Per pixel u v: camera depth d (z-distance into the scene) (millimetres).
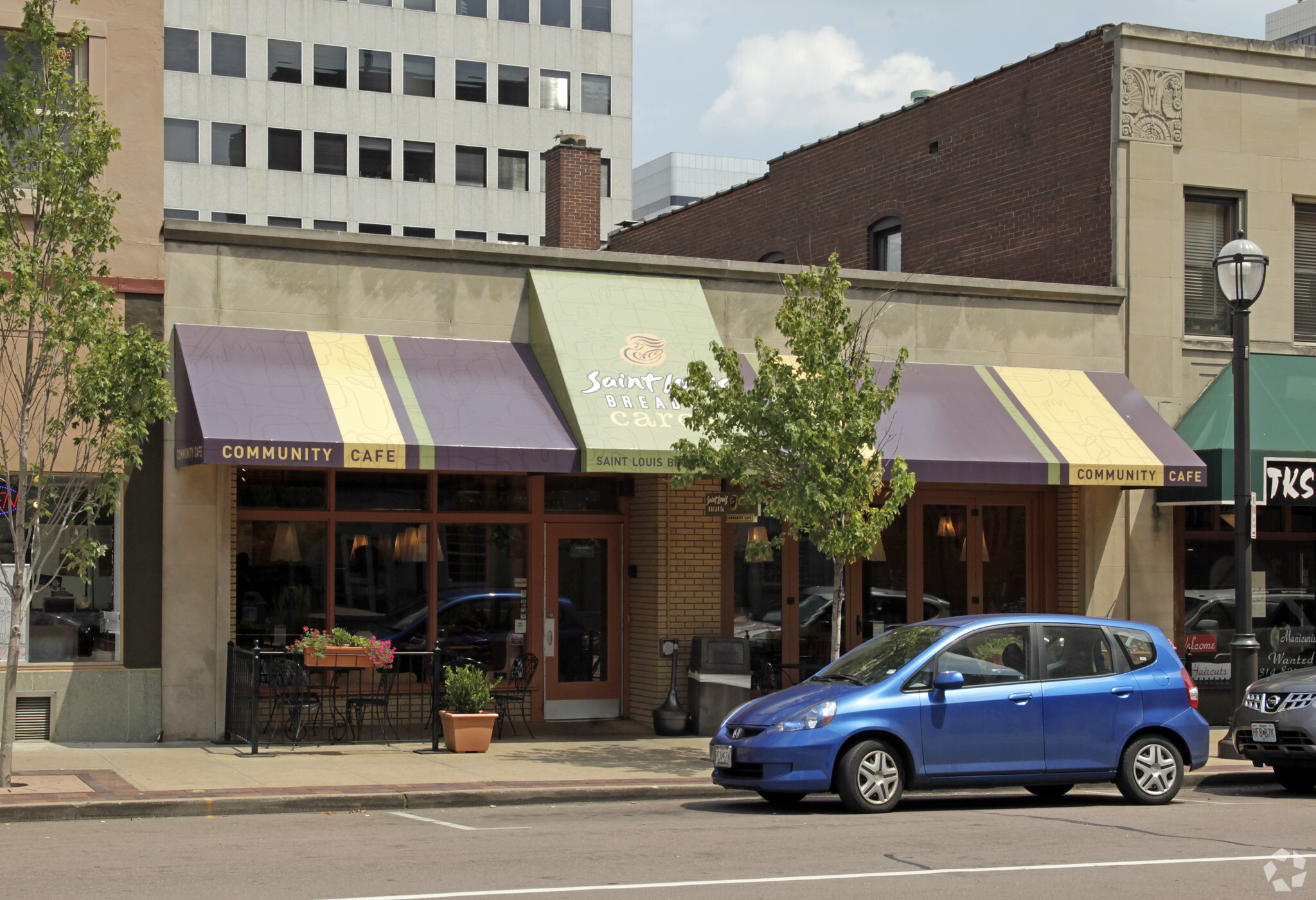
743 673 16156
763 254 27172
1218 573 18781
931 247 22531
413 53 59031
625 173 63000
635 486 17172
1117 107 18641
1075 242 19328
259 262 14938
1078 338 18344
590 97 62562
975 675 11430
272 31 56375
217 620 14602
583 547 17172
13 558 13961
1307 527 19328
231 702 14344
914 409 16781
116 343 11555
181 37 54875
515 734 15922
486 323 15852
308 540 15602
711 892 7660
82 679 14148
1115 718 11734
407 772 12742
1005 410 17172
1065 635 11875
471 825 10445
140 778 11930
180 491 14508
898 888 7855
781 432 13734
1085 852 9219
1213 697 18516
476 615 16453
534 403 15141
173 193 54406
